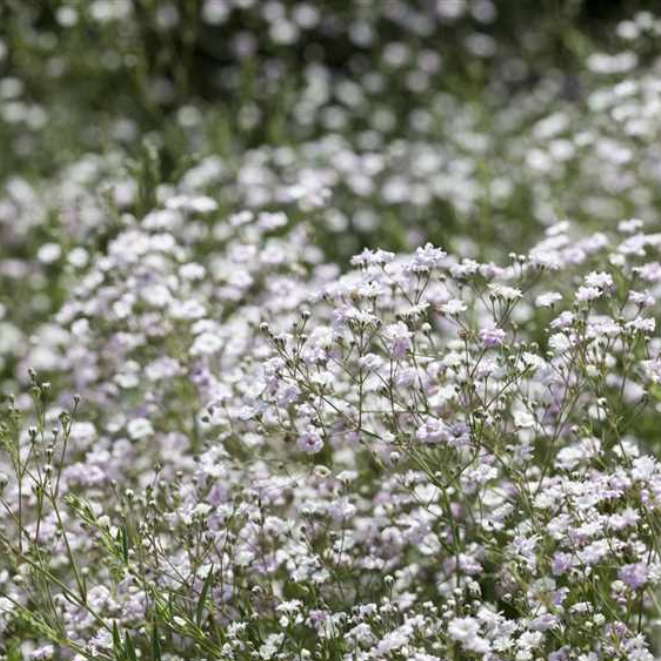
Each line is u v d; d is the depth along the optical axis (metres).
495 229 10.45
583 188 10.60
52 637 5.21
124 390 7.82
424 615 5.34
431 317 8.00
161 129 12.99
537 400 6.08
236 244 8.87
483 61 14.70
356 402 6.24
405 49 13.81
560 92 13.20
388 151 12.38
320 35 15.02
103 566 6.20
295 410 6.24
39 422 5.63
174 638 5.74
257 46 14.48
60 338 8.60
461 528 5.94
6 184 12.13
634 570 4.81
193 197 9.91
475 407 5.70
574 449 5.55
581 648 5.12
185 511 5.69
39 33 14.33
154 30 13.73
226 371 7.04
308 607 5.66
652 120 9.70
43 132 12.73
